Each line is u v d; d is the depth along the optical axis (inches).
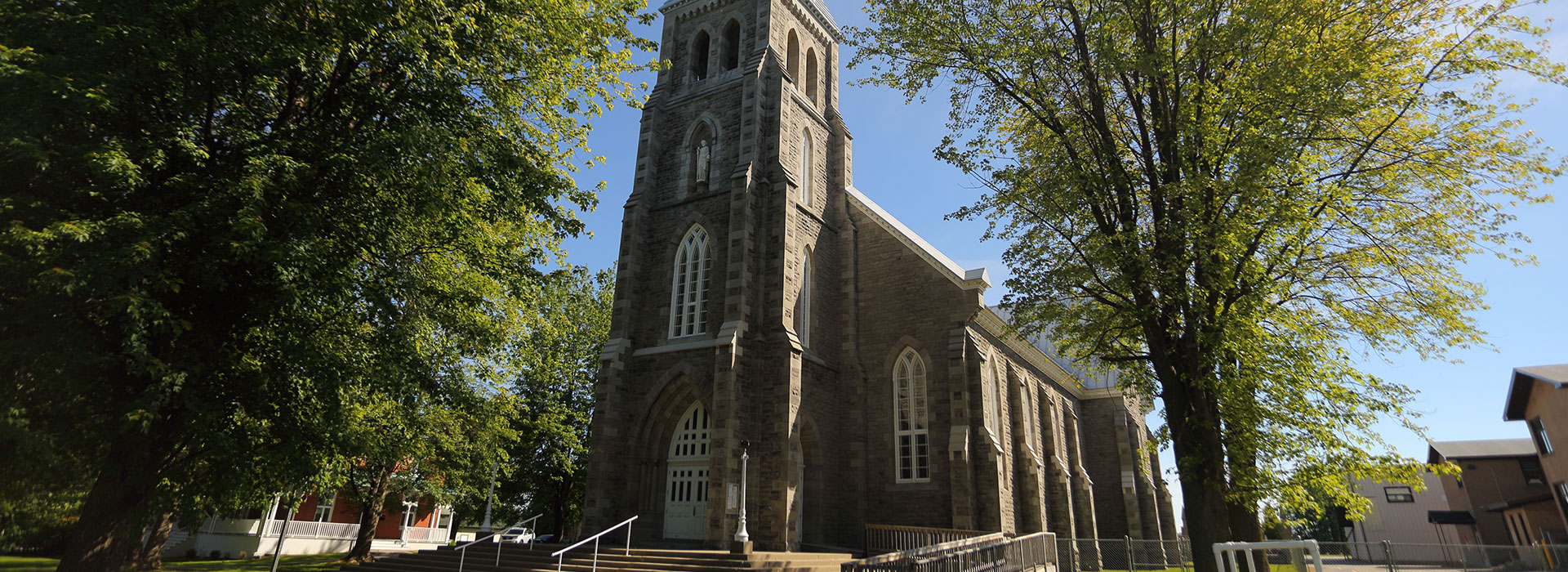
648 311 1153.4
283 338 575.5
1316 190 589.6
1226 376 603.2
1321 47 596.4
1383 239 621.3
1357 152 638.5
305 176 575.5
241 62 549.6
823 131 1354.6
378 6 575.5
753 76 1198.3
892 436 1131.9
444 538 2210.9
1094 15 684.1
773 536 925.8
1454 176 588.7
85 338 478.6
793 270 1096.8
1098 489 1654.8
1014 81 728.3
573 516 2054.6
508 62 719.7
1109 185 674.2
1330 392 593.9
